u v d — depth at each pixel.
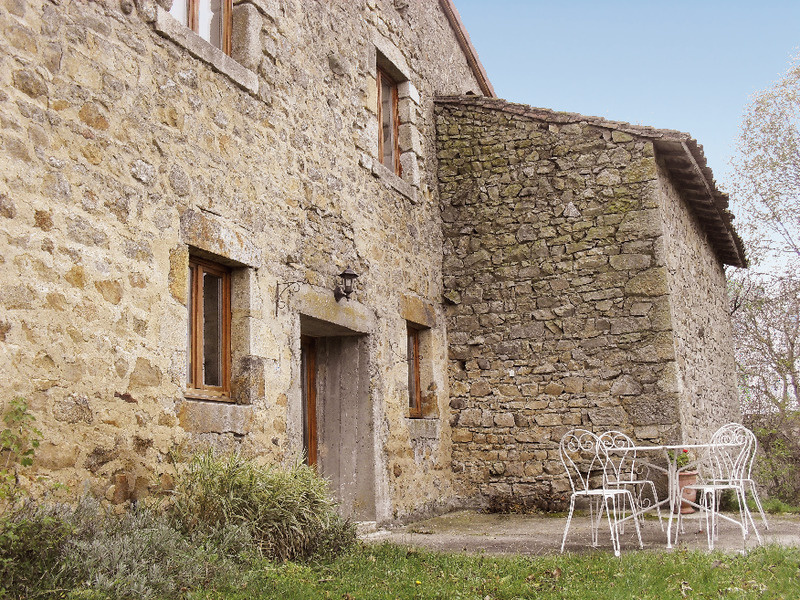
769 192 14.80
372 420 6.94
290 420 5.68
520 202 8.88
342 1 7.23
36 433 3.38
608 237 8.41
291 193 6.02
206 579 3.58
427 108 9.14
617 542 4.88
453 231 9.12
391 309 7.59
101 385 3.99
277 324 5.65
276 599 3.46
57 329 3.76
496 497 8.46
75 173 3.97
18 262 3.59
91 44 4.18
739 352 15.49
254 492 4.37
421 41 9.20
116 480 4.03
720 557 4.46
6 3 3.69
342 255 6.72
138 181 4.41
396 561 4.57
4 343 3.47
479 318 8.86
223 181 5.18
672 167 8.92
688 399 8.36
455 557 4.75
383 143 8.45
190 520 4.14
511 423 8.54
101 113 4.19
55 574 3.17
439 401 8.53
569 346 8.41
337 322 6.48
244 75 5.50
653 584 3.90
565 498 8.16
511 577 4.11
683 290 8.98
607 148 8.55
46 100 3.85
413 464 7.68
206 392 5.04
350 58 7.26
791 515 7.46
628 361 8.13
